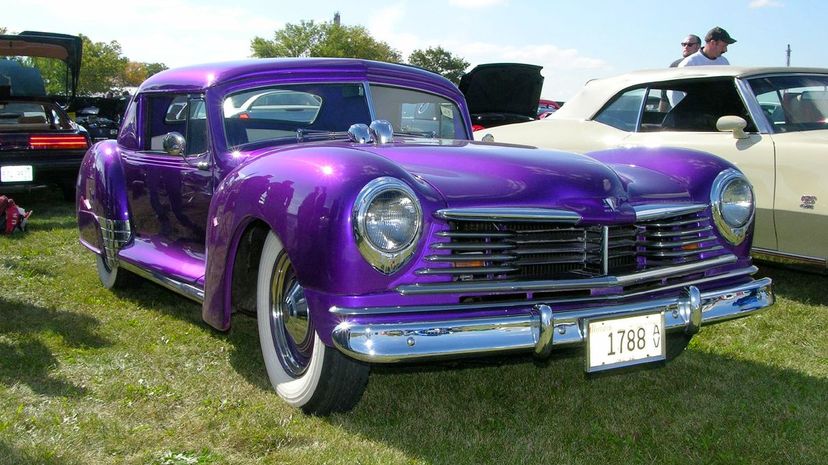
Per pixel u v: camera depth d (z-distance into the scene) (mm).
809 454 2805
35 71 9641
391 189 2658
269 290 3217
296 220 2748
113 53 78000
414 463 2686
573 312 2822
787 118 5332
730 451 2828
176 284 3920
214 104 3826
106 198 4738
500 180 2959
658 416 3156
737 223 3490
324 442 2836
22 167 8531
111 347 3898
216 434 2875
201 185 3871
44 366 3559
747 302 3312
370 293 2670
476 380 3561
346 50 69562
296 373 3143
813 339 4266
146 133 4609
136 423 2959
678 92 5871
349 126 4047
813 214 4848
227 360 3746
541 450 2826
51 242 6762
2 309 4531
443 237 2762
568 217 2912
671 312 3088
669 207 3285
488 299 2809
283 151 3195
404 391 3398
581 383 3545
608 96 6344
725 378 3623
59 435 2803
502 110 12328
